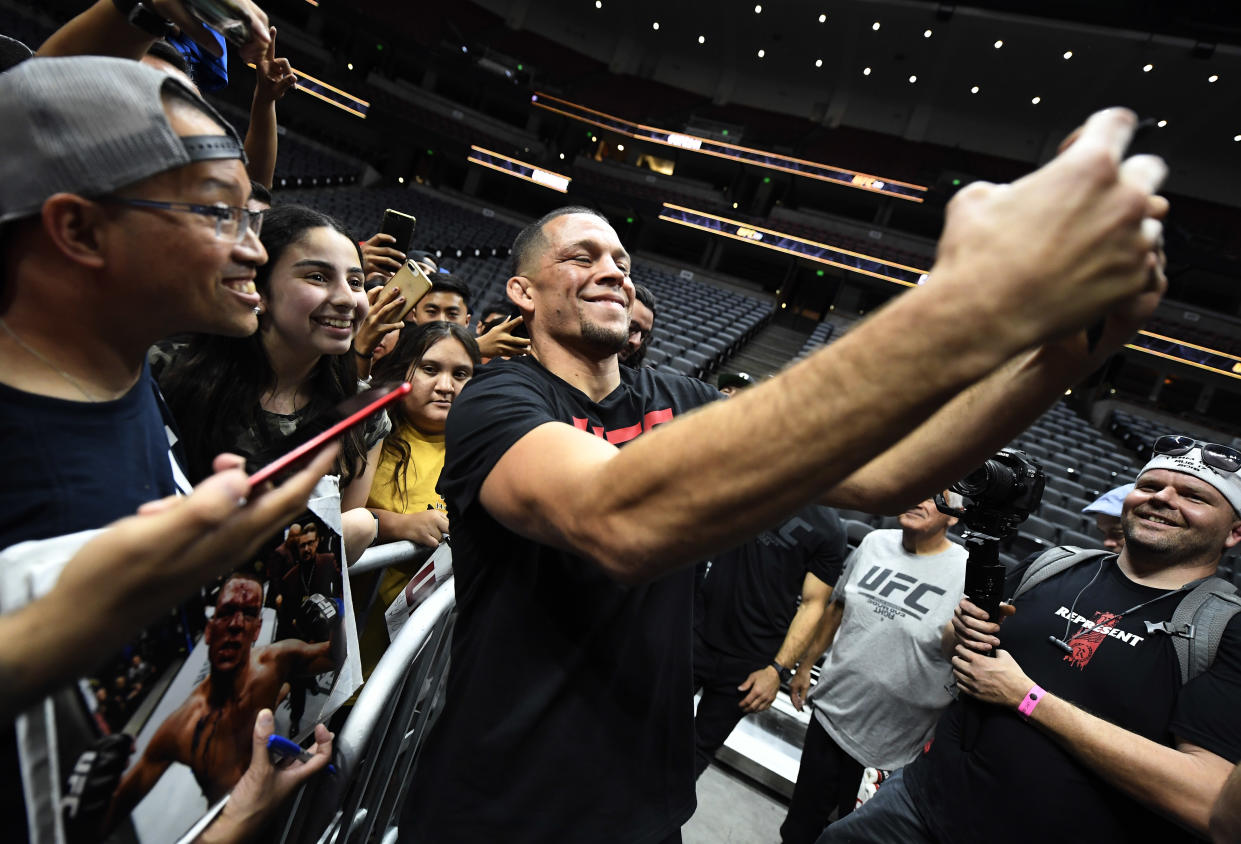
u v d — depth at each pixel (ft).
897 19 52.70
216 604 2.12
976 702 4.52
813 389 1.23
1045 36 49.26
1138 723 3.97
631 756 2.91
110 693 1.72
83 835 1.68
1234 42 44.45
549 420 2.28
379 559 4.12
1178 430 42.04
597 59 69.26
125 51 3.26
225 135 1.88
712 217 60.18
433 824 2.86
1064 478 26.45
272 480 1.35
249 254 1.96
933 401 1.16
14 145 1.61
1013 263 1.05
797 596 7.11
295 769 2.55
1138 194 0.99
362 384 4.44
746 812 7.43
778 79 65.57
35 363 1.75
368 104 59.47
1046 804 4.10
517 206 67.46
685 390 3.88
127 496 1.86
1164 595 4.22
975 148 60.85
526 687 2.81
